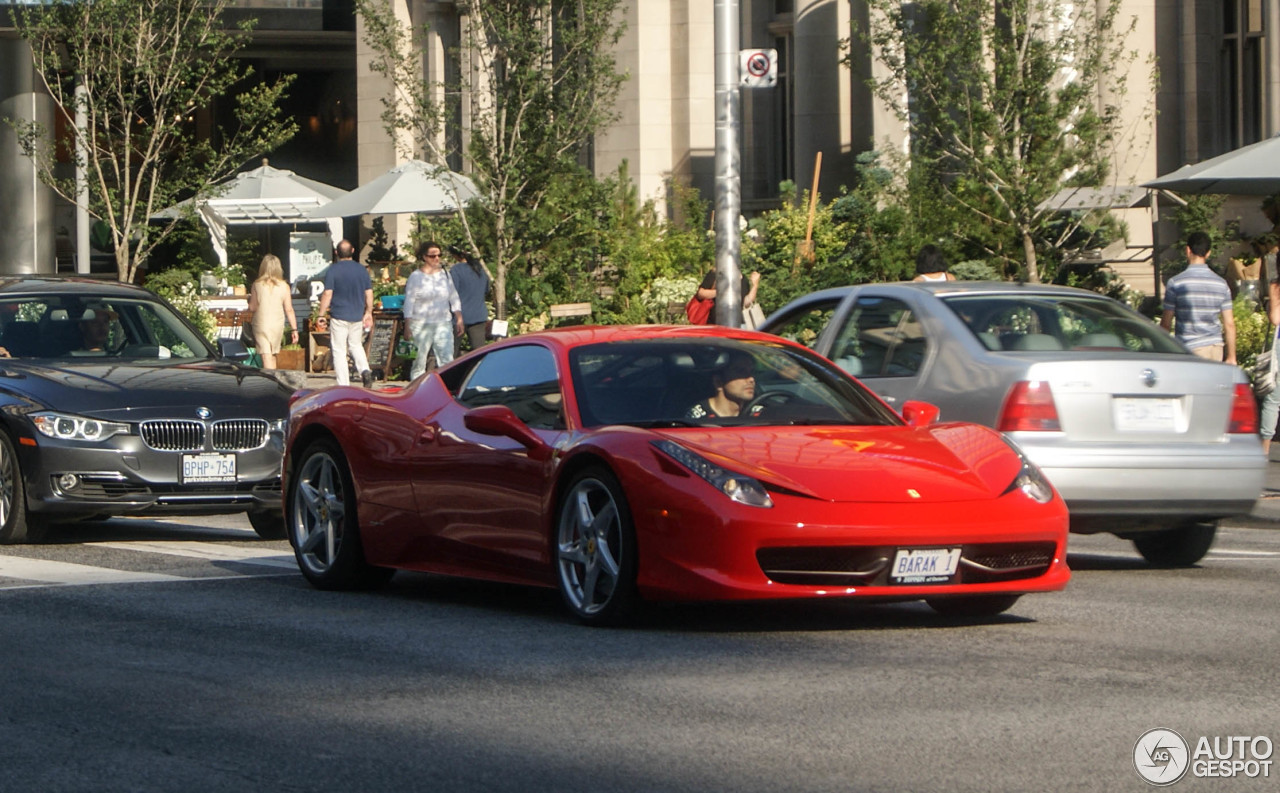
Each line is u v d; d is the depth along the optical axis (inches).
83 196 1127.6
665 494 337.4
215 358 610.5
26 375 548.4
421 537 401.7
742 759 243.1
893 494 337.7
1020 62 912.9
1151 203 1173.7
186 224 1524.4
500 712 275.4
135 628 363.6
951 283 494.9
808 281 1125.1
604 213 1184.8
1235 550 518.6
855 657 322.3
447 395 409.1
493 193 1092.5
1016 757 243.3
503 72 1098.7
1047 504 353.1
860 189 1169.4
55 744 257.0
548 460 365.7
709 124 1540.4
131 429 528.1
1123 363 442.3
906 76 935.0
